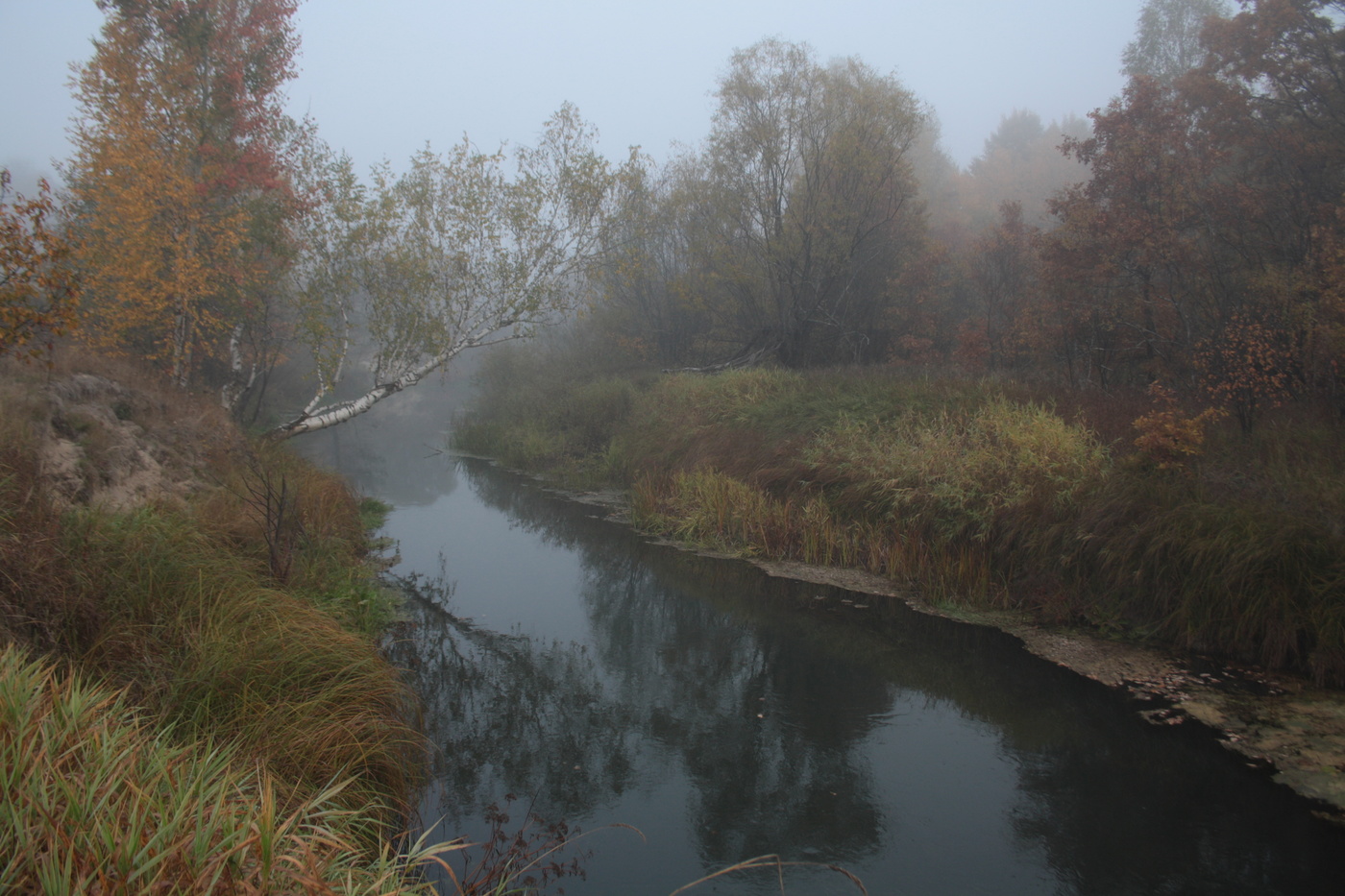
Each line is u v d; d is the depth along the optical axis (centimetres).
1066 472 947
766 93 2156
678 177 2542
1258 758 576
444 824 502
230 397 1495
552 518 1495
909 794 557
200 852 242
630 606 977
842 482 1226
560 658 809
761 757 611
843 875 463
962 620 891
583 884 447
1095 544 855
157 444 841
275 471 1074
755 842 498
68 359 823
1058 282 1617
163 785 294
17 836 229
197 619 516
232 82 1334
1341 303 1002
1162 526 807
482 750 612
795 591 1025
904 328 2295
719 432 1562
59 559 481
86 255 940
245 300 1402
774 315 2361
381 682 547
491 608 960
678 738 643
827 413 1387
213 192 1339
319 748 443
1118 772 578
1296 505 783
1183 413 970
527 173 1501
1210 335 1318
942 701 706
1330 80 1431
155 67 1280
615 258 1638
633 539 1317
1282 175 1411
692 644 852
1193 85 1514
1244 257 1376
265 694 470
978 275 2133
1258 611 716
